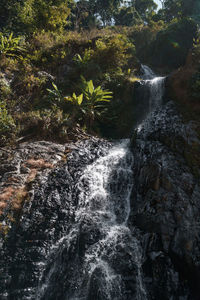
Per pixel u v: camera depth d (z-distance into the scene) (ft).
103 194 16.10
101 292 11.37
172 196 13.64
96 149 19.85
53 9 43.88
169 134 17.75
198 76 21.71
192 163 14.98
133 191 16.22
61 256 12.07
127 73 32.73
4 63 27.68
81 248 12.59
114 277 11.78
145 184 15.53
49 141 20.03
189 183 13.83
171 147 16.74
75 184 15.69
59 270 11.69
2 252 11.17
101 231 13.50
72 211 14.11
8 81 26.14
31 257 11.45
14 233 11.96
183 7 60.29
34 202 13.61
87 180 16.33
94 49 34.96
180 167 14.88
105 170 17.66
